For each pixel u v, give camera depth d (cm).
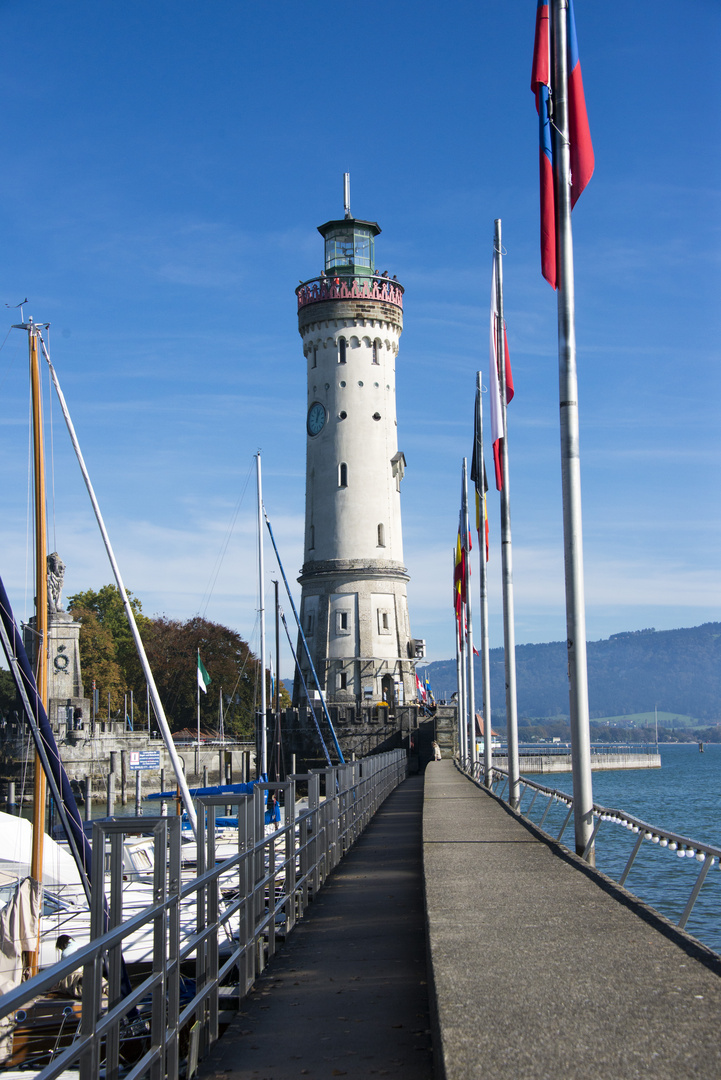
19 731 9938
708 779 15988
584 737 1842
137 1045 1828
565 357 1972
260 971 1447
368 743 9056
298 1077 1041
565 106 2017
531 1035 738
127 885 3503
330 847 2348
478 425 4419
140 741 10506
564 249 1994
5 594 2627
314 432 10031
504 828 2138
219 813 6197
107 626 14012
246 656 14012
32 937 2314
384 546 9762
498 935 1062
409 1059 1083
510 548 3331
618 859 4222
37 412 3666
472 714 5866
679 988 840
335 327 9950
